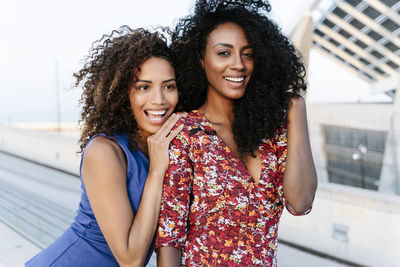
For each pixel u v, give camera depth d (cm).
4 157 816
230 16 108
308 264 313
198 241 102
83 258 117
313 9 1845
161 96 116
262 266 102
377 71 3122
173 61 121
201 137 106
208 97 118
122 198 106
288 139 112
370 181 1733
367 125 1736
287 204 113
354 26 2641
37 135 736
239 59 107
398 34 2373
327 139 1958
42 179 612
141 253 102
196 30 114
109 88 120
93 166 106
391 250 284
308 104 2002
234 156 106
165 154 105
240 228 102
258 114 110
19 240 295
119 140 115
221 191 102
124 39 124
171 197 102
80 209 124
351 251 310
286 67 116
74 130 2038
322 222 329
